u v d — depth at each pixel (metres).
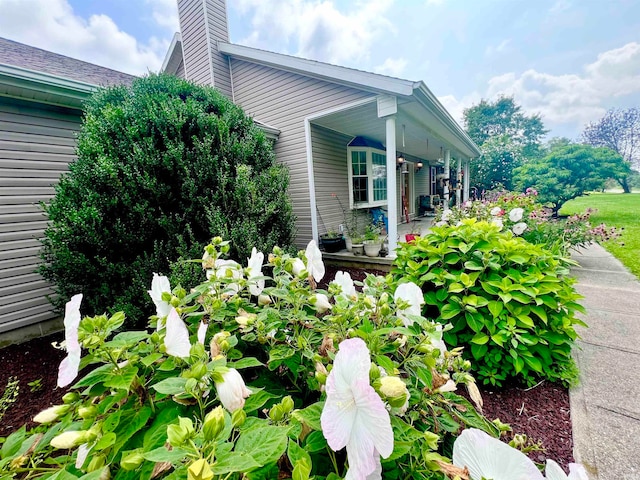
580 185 12.29
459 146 8.91
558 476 0.58
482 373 1.85
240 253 3.03
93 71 5.49
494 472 0.60
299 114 5.41
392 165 4.55
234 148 3.42
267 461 0.49
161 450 0.49
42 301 3.41
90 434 0.58
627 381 1.90
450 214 5.38
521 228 3.87
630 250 5.84
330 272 5.00
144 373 0.77
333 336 0.91
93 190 2.59
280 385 0.97
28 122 3.26
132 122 2.86
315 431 0.61
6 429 1.89
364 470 0.48
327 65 4.65
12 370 2.65
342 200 6.79
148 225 2.78
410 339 0.89
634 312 2.98
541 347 1.88
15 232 3.22
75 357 0.65
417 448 0.69
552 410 1.69
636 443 1.44
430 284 2.09
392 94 4.30
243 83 5.98
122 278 2.65
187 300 0.97
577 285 3.92
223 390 0.61
